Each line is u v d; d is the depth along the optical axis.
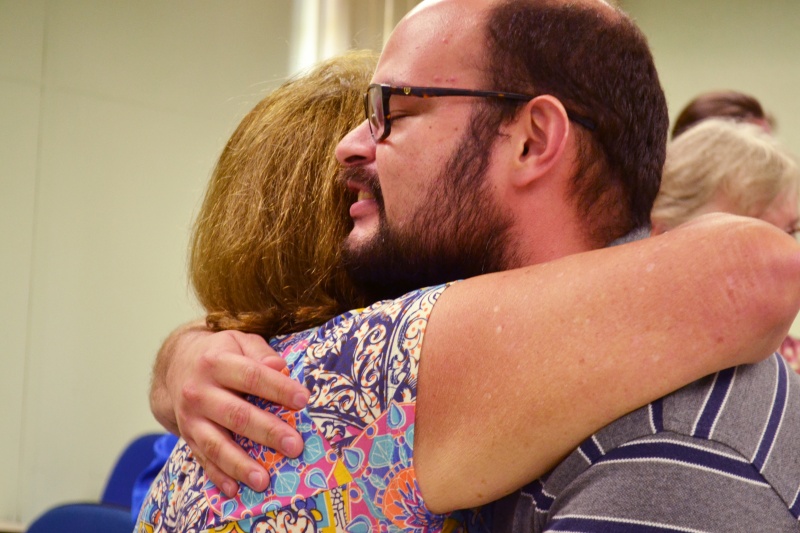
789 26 3.51
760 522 0.63
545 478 0.73
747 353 0.67
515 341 0.69
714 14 3.63
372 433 0.74
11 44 3.29
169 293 3.58
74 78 3.39
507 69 0.82
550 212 0.83
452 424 0.71
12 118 3.28
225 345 0.90
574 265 0.71
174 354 1.05
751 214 1.56
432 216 0.84
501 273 0.75
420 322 0.74
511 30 0.82
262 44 3.63
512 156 0.82
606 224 0.84
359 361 0.76
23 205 3.29
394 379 0.74
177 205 3.59
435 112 0.83
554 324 0.68
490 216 0.82
